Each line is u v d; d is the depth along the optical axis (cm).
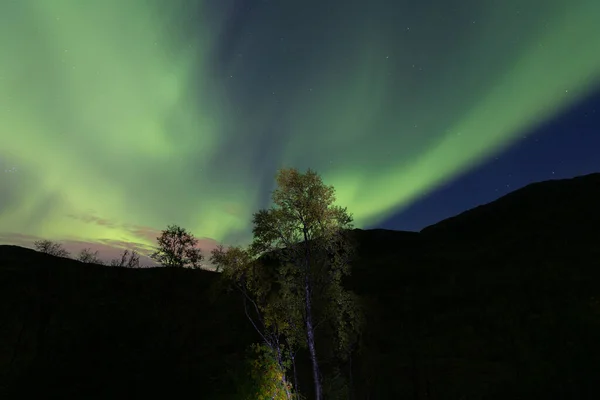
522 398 2633
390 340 4075
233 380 3086
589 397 2383
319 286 2166
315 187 2217
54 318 3862
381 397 3123
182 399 2952
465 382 3086
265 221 2208
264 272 2306
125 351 3541
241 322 4334
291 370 2959
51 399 2914
